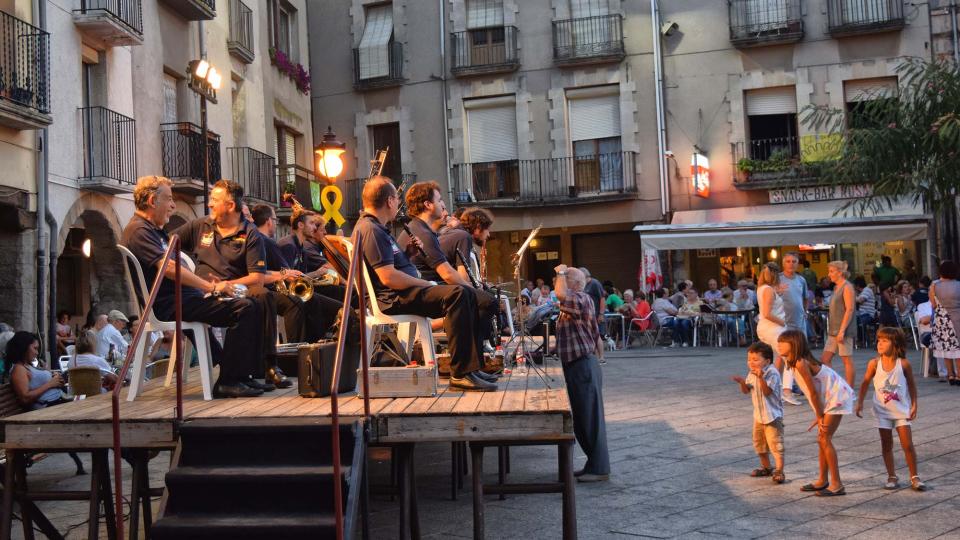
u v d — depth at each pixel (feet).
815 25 79.51
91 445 17.11
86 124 50.85
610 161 85.20
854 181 55.31
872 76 78.02
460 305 19.60
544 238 90.02
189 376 26.32
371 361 21.29
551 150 86.69
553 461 30.32
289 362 26.63
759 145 81.76
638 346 75.92
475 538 16.88
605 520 21.30
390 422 16.89
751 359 24.80
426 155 90.07
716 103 82.17
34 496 18.02
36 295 46.39
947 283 42.45
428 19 90.27
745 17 81.10
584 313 25.89
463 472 27.89
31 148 46.29
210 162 64.39
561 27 85.97
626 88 84.48
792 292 40.40
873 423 32.94
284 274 21.99
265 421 16.60
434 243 20.36
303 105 90.07
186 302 20.04
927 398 38.55
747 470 26.30
